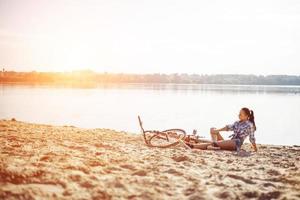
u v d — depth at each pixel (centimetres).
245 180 502
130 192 420
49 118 3225
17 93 8925
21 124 1295
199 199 415
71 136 1008
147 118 3525
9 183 385
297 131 2697
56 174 437
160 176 498
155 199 407
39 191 378
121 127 2656
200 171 558
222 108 5359
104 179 455
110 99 7200
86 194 396
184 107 5388
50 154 585
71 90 12875
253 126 898
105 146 820
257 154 858
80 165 506
